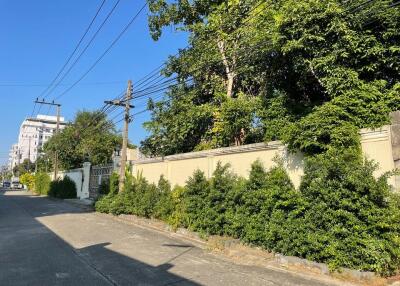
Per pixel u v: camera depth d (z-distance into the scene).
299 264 8.80
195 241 12.48
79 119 43.12
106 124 40.09
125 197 19.50
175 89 20.14
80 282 7.66
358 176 8.10
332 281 7.79
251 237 10.45
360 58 10.33
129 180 20.53
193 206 13.23
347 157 8.69
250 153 12.24
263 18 13.19
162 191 16.45
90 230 14.85
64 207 26.45
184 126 18.45
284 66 12.45
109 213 20.83
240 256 10.06
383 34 10.17
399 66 10.16
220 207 12.09
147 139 21.83
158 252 10.71
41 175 50.69
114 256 10.12
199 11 19.77
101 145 39.59
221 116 16.28
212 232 12.35
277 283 7.68
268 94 14.77
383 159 8.74
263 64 13.50
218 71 19.39
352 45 10.04
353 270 7.83
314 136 9.20
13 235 13.54
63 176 41.62
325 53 10.38
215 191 12.32
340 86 9.99
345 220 8.16
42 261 9.48
